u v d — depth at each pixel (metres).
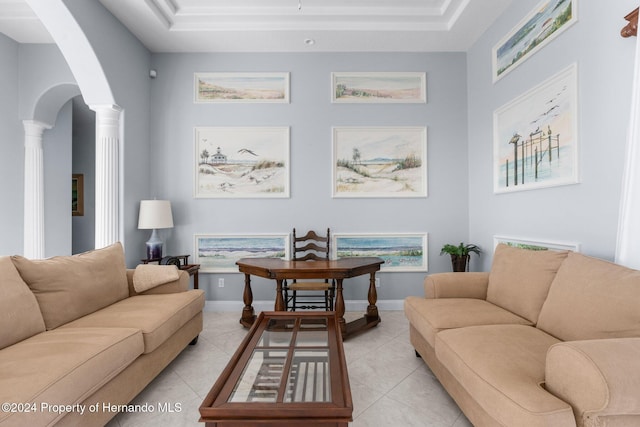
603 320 1.41
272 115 3.67
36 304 1.80
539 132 2.47
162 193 3.64
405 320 3.29
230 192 3.66
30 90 3.62
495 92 3.12
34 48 3.62
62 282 2.00
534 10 2.53
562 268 1.77
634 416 1.03
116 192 3.10
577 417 1.06
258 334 1.79
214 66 3.68
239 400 1.20
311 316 2.08
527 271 2.02
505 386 1.21
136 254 3.35
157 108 3.66
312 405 1.11
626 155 1.67
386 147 3.68
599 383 1.00
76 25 2.57
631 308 1.33
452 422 1.70
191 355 2.51
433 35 3.37
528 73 2.62
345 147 3.68
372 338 2.83
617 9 1.81
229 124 3.67
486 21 3.13
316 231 3.67
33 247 3.72
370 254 3.67
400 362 2.38
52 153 4.20
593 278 1.55
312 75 3.68
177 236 3.65
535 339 1.59
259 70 3.68
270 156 3.66
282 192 3.66
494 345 1.53
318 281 3.60
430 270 3.69
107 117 3.03
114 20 3.00
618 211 1.82
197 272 3.46
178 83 3.67
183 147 3.66
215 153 3.66
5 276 1.71
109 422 1.70
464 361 1.48
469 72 3.64
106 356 1.52
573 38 2.13
